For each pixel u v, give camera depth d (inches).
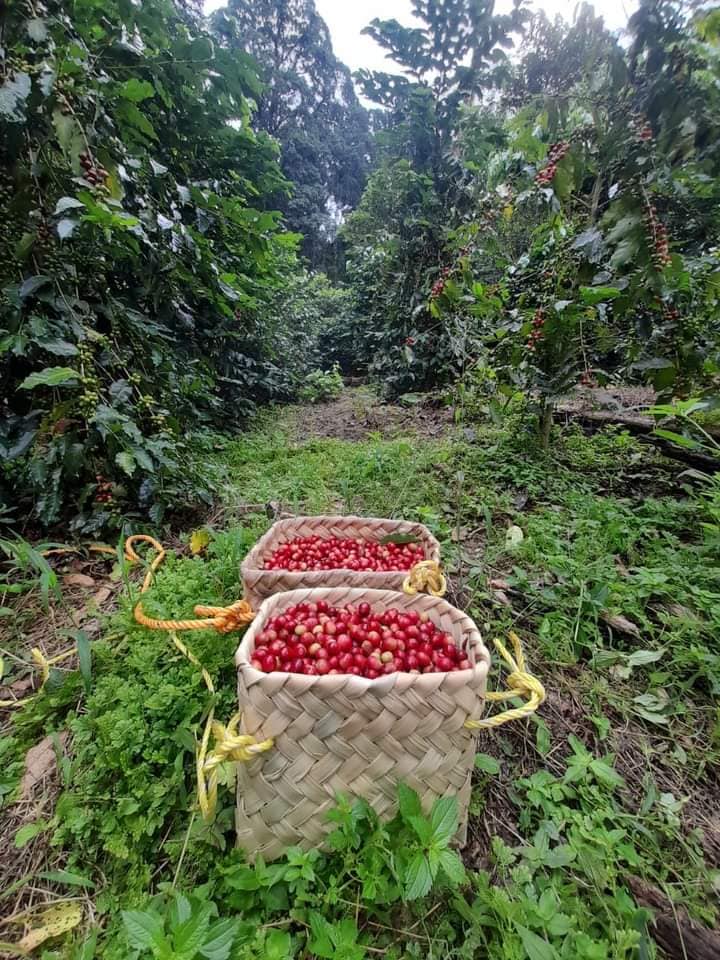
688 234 82.0
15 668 47.6
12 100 51.9
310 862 27.9
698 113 71.8
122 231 70.1
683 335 74.0
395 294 181.6
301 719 27.6
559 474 90.6
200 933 22.7
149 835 31.1
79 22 71.1
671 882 30.1
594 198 82.5
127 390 72.2
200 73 86.7
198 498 82.8
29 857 31.8
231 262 123.7
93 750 36.2
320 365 283.3
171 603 51.3
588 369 85.3
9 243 63.6
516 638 35.4
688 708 42.9
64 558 65.6
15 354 62.6
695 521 70.5
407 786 27.5
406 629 37.6
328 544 59.8
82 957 25.3
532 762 38.3
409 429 143.0
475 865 30.8
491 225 109.6
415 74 159.9
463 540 72.2
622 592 54.4
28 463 64.9
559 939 25.9
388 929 26.9
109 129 68.1
